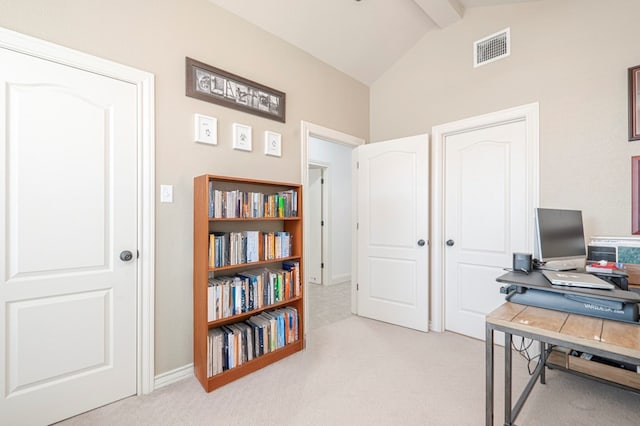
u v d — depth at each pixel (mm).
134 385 1842
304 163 2822
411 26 2885
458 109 2807
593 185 2092
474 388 1932
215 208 1981
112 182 1767
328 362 2273
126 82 1808
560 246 1800
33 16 1515
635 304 1216
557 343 1131
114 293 1775
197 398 1814
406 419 1632
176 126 2006
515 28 2461
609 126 2029
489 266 2645
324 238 4871
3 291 1458
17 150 1490
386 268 3164
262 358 2186
